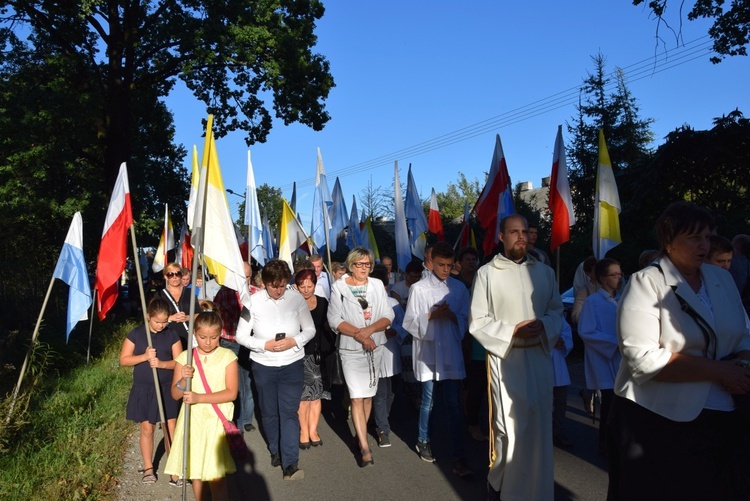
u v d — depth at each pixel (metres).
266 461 5.95
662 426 2.88
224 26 18.81
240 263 4.73
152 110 23.58
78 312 5.81
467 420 6.38
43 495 4.64
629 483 2.98
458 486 5.08
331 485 5.22
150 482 5.28
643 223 15.12
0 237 15.54
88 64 19.41
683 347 2.90
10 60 19.25
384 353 6.17
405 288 7.59
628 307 3.02
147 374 5.36
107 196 19.34
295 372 5.58
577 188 21.69
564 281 15.31
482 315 4.32
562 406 5.93
